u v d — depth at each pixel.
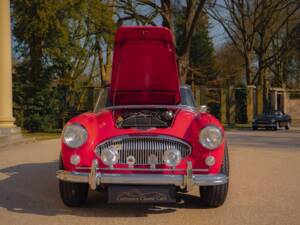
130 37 6.44
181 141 5.58
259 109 44.47
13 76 26.89
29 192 7.35
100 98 7.40
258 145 16.42
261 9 43.28
